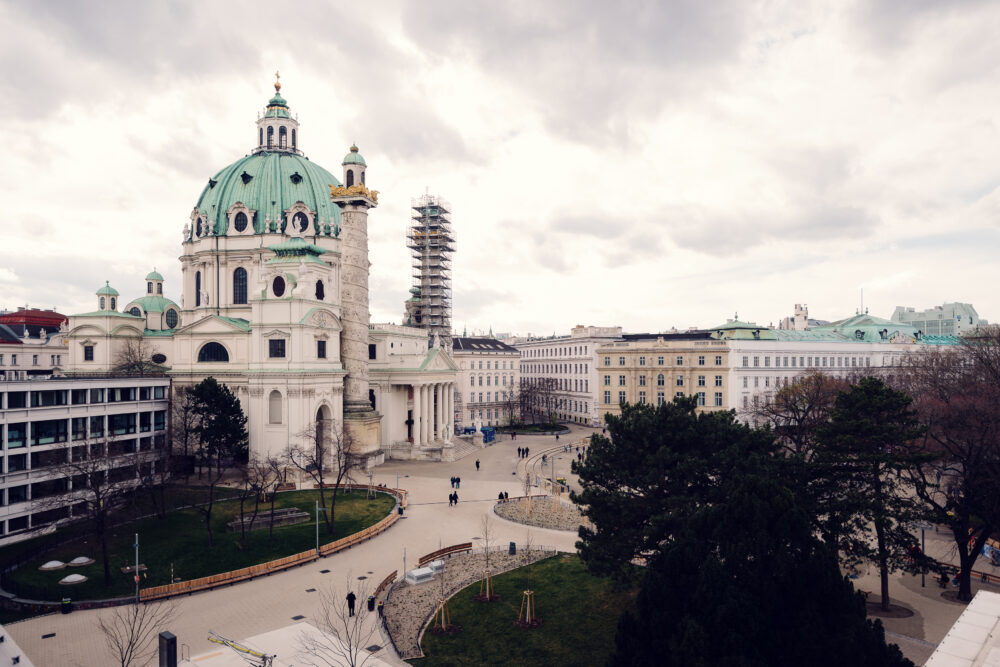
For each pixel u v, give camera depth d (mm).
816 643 28812
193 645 40062
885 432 43625
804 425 79500
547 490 85062
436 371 115562
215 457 91562
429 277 145875
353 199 101688
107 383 75312
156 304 113875
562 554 58250
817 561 30844
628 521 43438
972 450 50062
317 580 51875
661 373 136750
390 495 81125
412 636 41719
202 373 96750
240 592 49188
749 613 29812
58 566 52812
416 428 112000
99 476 61625
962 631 25141
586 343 155875
